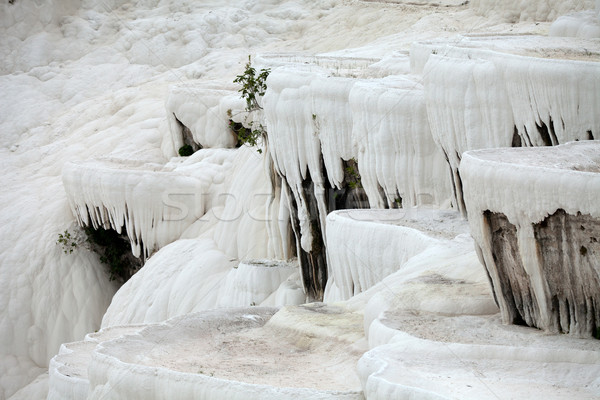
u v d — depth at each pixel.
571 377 10.45
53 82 44.41
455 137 17.73
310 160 21.91
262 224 26.47
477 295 12.89
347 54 31.06
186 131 34.09
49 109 43.03
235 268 25.61
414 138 19.08
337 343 13.23
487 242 12.08
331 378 12.11
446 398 9.61
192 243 28.62
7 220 32.94
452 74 17.58
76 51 46.09
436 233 16.61
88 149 37.50
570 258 11.29
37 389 29.62
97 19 47.06
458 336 11.61
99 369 13.28
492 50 17.77
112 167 31.73
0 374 30.19
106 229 31.34
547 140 16.22
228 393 11.66
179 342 14.19
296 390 11.27
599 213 10.76
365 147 19.86
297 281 23.88
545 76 15.76
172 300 27.03
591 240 11.02
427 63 18.39
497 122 16.92
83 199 31.17
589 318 11.35
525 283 11.88
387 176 19.48
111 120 39.34
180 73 42.03
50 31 46.97
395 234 16.95
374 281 17.23
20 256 31.83
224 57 41.91
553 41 20.06
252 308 15.87
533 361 10.79
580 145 13.12
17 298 31.17
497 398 9.74
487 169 11.84
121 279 32.34
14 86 44.34
